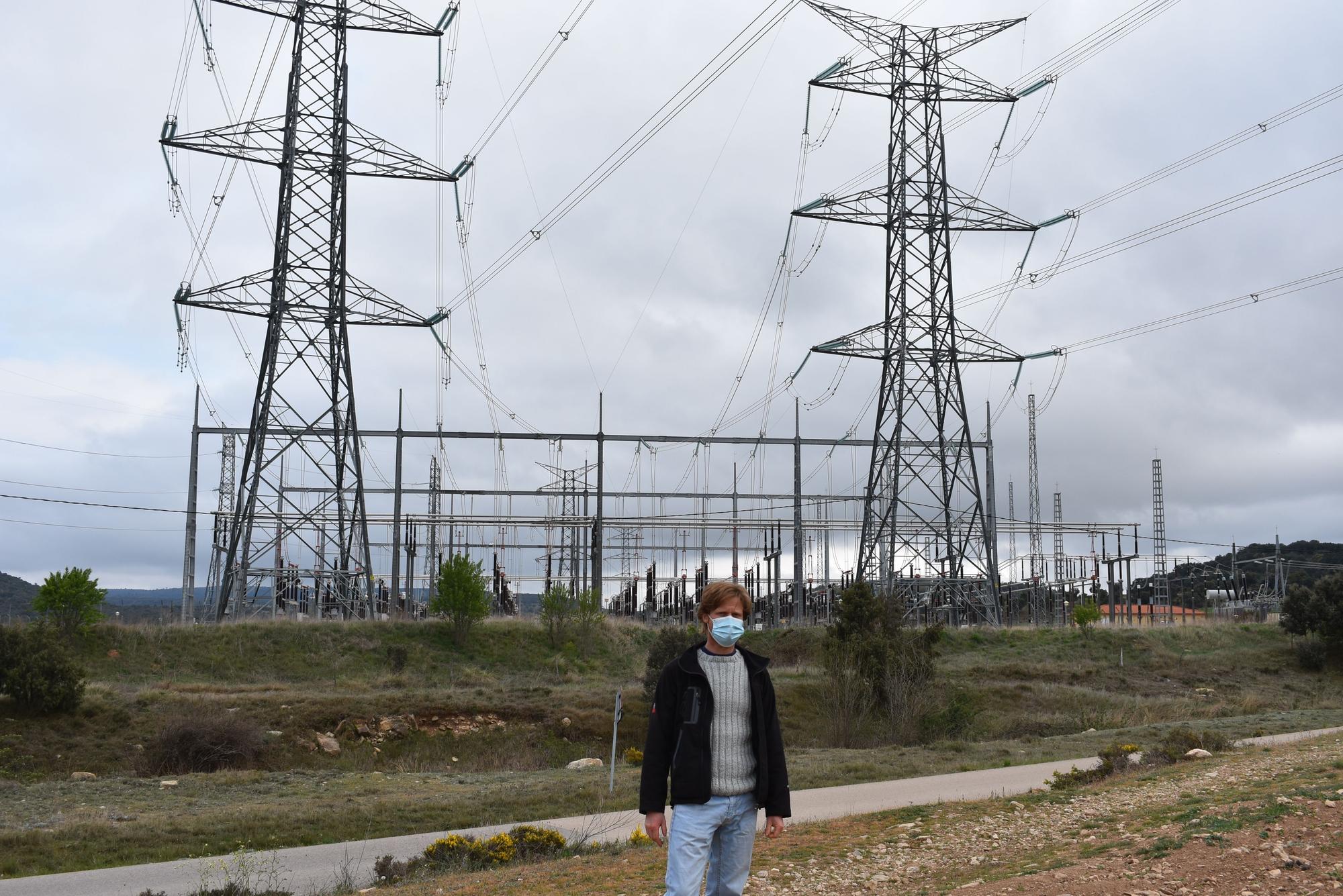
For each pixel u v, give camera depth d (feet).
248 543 182.09
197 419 224.12
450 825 76.23
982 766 95.81
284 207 172.86
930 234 194.90
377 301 177.68
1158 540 285.02
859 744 132.36
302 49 172.35
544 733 137.59
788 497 237.86
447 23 175.22
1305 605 213.46
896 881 40.45
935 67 195.83
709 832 23.82
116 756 120.26
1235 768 66.03
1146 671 199.82
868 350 199.00
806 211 193.57
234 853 63.87
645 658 200.34
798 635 205.16
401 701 139.54
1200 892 31.14
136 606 268.41
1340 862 32.42
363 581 205.26
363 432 234.38
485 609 192.54
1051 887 33.22
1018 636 211.41
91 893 55.98
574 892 42.65
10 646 129.49
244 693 148.36
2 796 92.58
